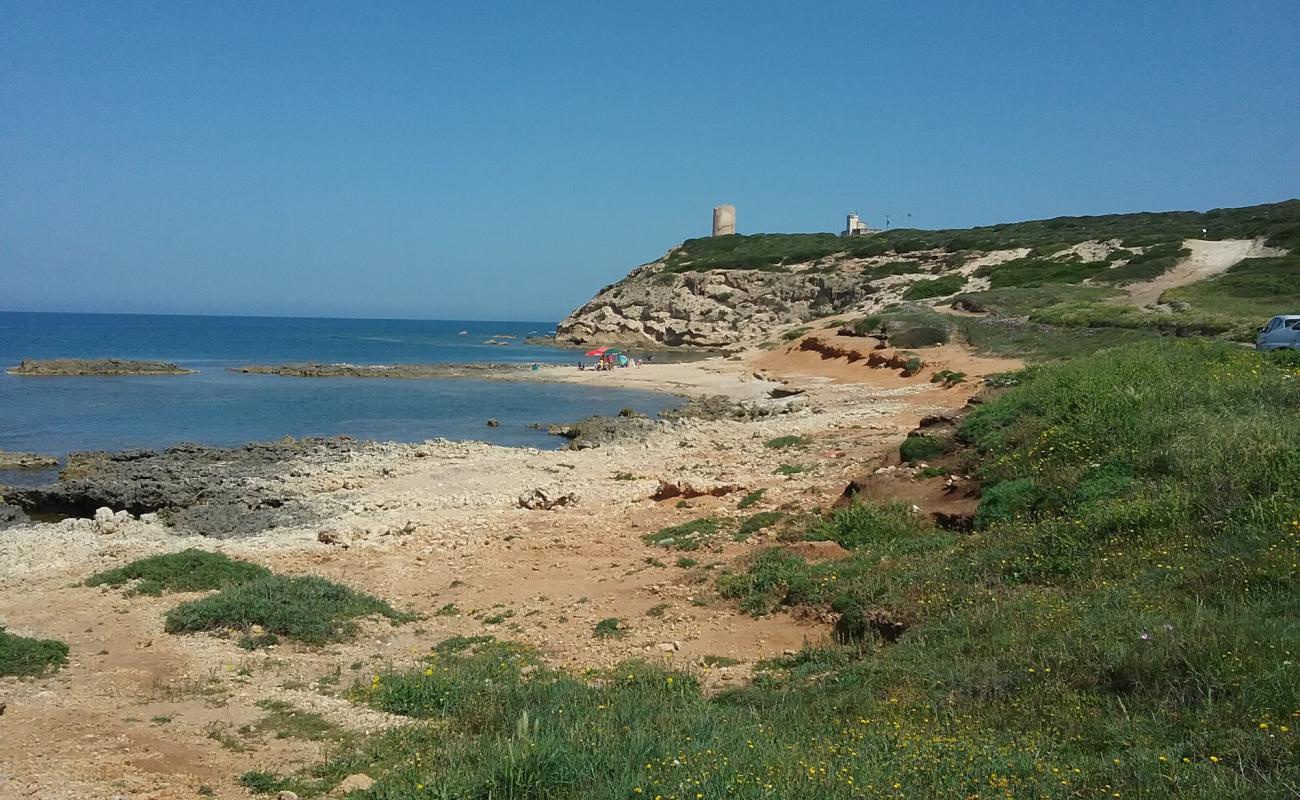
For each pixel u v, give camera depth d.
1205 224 71.56
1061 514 11.38
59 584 13.69
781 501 16.55
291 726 8.02
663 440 27.98
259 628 11.31
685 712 7.39
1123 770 5.48
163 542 16.72
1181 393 13.80
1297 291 42.94
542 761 6.09
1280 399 12.92
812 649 9.45
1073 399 14.59
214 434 34.00
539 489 19.88
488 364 67.00
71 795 6.27
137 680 9.38
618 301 93.06
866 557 11.85
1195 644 6.79
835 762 6.02
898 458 17.17
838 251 86.12
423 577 14.27
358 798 6.23
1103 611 8.02
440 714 8.23
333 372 59.44
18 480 24.70
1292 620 7.02
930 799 5.44
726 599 11.62
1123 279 53.81
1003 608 8.82
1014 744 6.15
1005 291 53.84
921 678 7.73
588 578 13.52
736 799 5.46
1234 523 9.19
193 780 6.70
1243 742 5.57
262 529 18.42
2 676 9.33
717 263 90.44
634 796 5.66
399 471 24.28
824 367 48.19
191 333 142.38
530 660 10.04
